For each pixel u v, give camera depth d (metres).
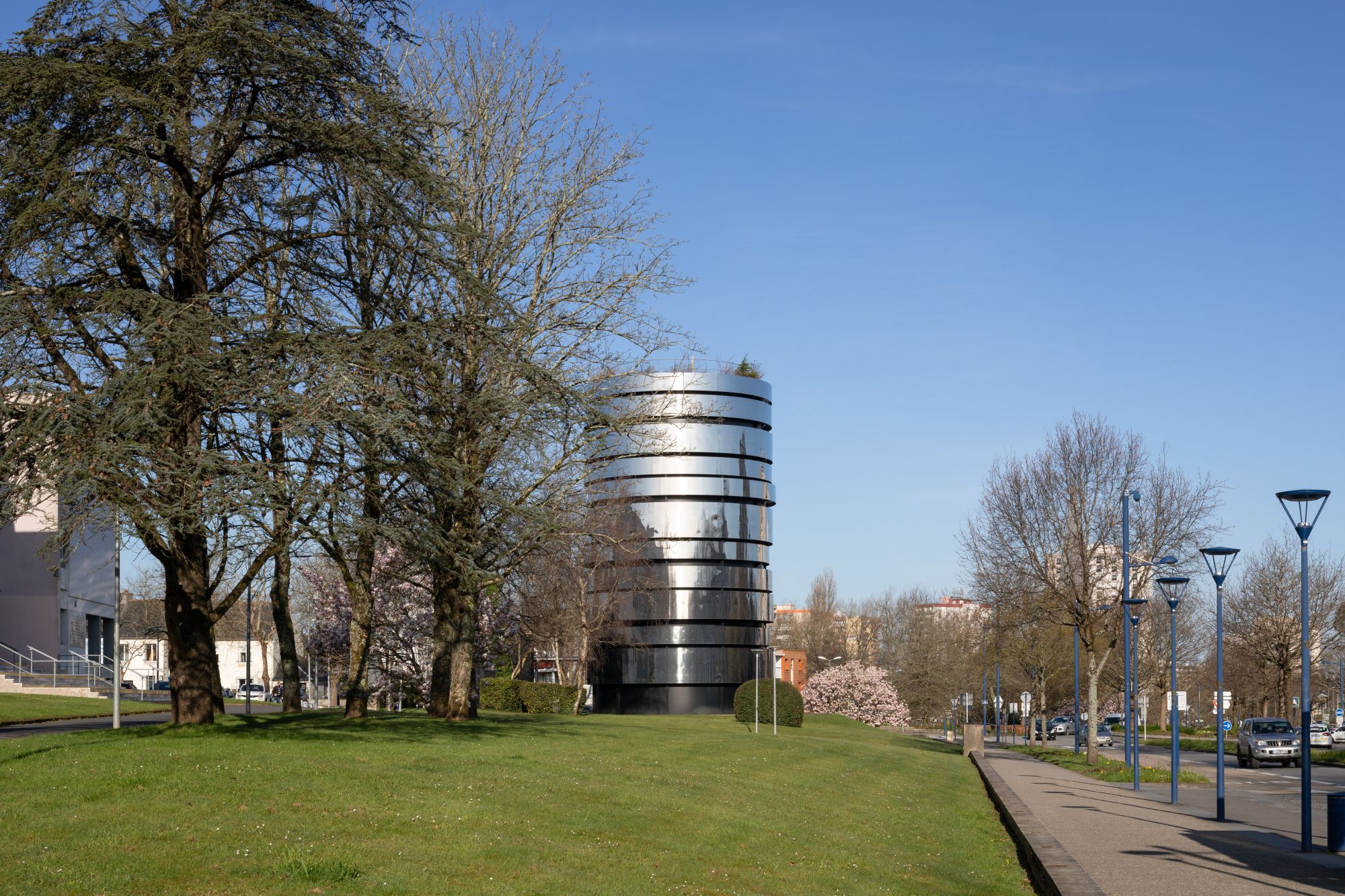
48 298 18.22
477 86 30.44
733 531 66.81
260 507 17.48
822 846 15.95
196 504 17.08
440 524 21.98
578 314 30.16
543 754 21.41
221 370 18.23
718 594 66.38
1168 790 31.25
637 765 21.55
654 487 66.50
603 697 67.81
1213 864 15.50
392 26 23.53
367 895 10.30
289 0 20.67
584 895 11.13
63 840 11.46
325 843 12.02
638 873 12.48
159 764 15.94
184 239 20.97
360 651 28.92
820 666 112.69
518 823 14.16
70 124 18.59
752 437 67.81
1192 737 83.69
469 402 23.22
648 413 31.00
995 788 26.42
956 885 14.45
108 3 19.67
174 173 20.70
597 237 30.36
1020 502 42.66
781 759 27.44
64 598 60.28
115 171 19.56
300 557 22.20
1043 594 43.28
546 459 28.05
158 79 18.47
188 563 20.78
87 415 16.70
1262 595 69.94
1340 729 80.62
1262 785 34.97
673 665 65.69
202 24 19.45
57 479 16.50
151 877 10.38
